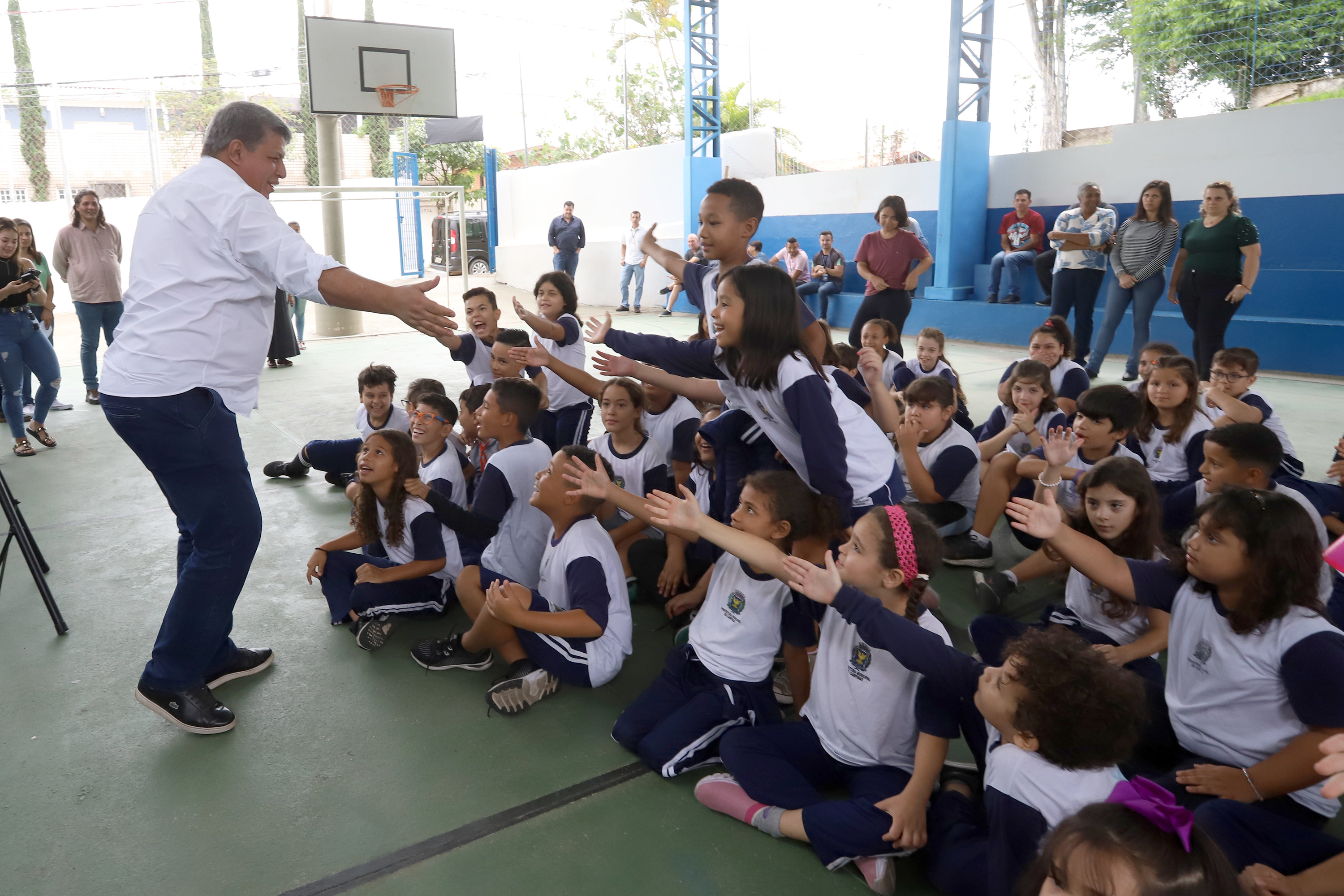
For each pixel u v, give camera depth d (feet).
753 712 7.18
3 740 7.63
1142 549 7.54
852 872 6.07
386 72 35.63
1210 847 3.18
